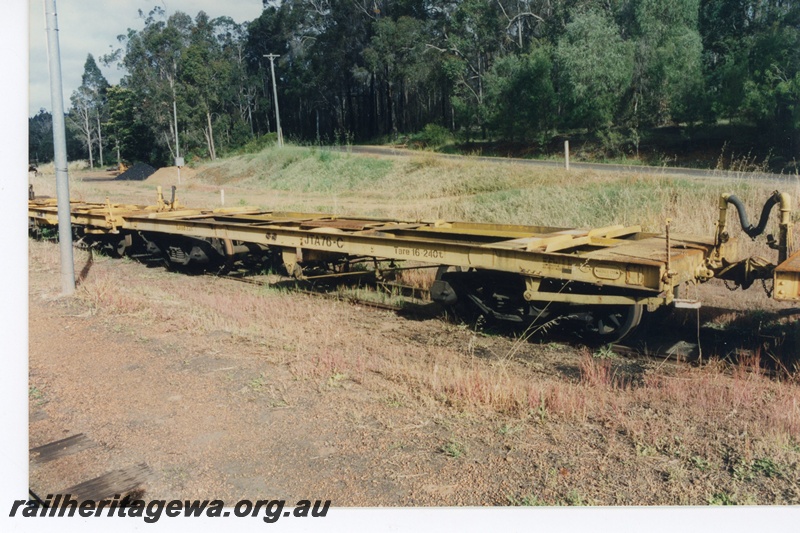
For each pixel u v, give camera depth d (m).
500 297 6.71
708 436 4.09
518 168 21.53
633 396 4.76
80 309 7.97
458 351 6.05
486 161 28.36
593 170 18.67
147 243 11.23
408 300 8.16
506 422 4.39
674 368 5.41
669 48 32.69
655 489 3.54
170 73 53.56
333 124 77.31
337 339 6.45
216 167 42.00
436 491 3.58
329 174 30.58
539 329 6.45
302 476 3.80
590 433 4.20
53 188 26.05
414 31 56.69
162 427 4.50
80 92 68.88
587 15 37.75
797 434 4.04
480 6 53.28
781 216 5.34
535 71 39.28
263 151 41.25
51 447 4.23
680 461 3.82
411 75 56.59
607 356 5.76
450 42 54.16
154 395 5.07
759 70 27.97
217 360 5.85
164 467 3.97
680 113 31.11
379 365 5.57
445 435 4.23
